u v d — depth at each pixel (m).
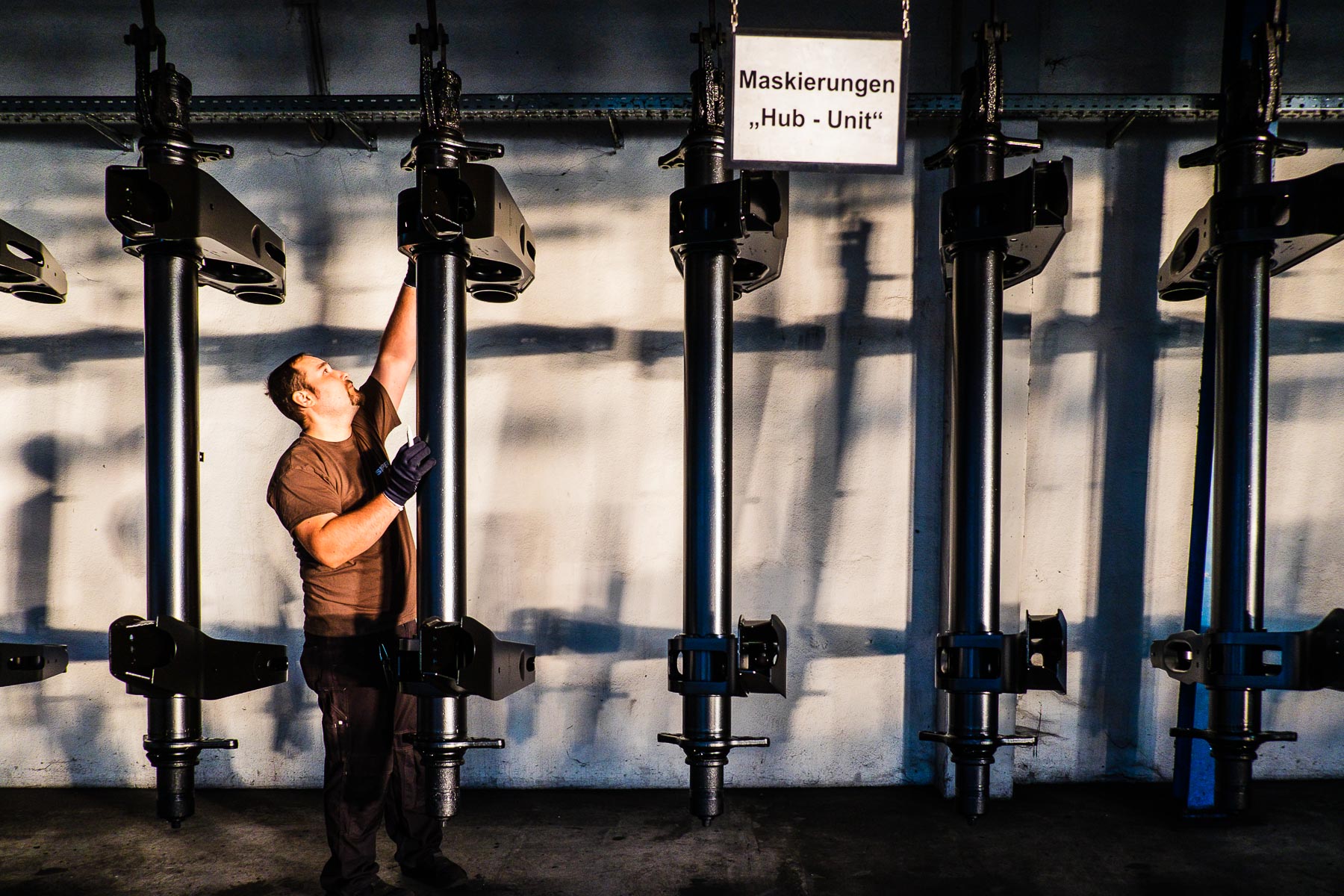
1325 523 2.34
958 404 1.73
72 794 2.27
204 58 2.31
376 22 2.31
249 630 2.31
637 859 1.84
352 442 1.80
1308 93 2.25
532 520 2.32
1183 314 2.33
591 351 2.33
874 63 1.54
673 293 2.32
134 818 2.10
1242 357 1.75
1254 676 1.68
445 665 1.52
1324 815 2.06
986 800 1.68
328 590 1.67
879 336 2.32
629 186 2.33
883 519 2.31
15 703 2.32
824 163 1.54
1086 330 2.35
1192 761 2.03
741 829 2.01
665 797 2.23
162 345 1.73
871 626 2.31
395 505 1.62
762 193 1.73
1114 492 2.34
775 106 1.53
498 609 2.32
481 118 2.27
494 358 2.33
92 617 2.33
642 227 2.33
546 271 2.33
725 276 1.72
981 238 1.66
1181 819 2.03
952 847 1.89
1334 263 2.34
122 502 2.34
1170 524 2.33
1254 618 1.74
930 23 2.29
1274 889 1.69
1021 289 2.26
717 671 1.64
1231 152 1.77
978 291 1.71
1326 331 2.34
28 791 2.29
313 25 2.30
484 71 2.31
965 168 1.72
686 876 1.76
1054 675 1.67
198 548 1.79
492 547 2.32
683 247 1.72
